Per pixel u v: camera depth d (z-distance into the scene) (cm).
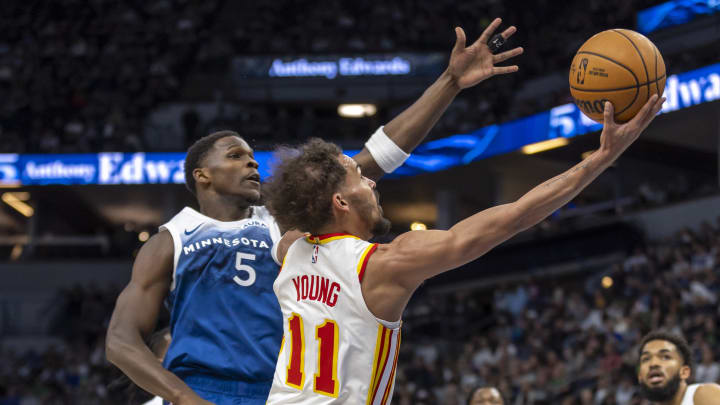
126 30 2147
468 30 2047
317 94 2042
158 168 1858
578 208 1711
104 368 1547
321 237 227
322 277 222
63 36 2144
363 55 2044
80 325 1748
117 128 1922
